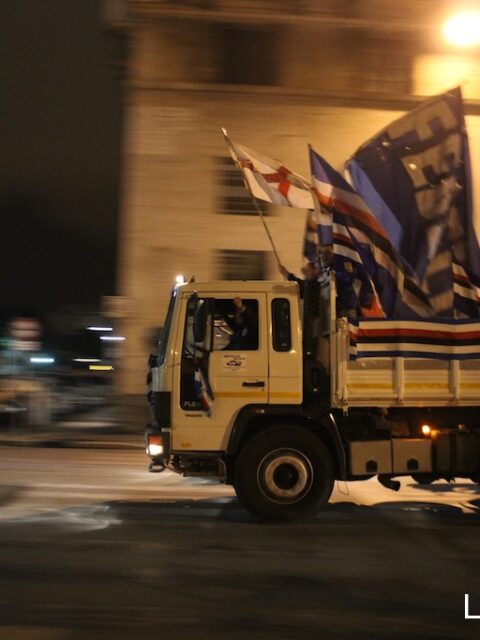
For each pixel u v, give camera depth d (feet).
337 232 28.14
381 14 65.05
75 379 135.74
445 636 16.10
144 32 65.31
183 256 65.62
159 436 27.25
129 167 65.62
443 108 29.58
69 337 170.19
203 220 65.72
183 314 27.73
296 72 65.87
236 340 27.58
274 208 66.13
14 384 83.76
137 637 15.75
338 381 26.99
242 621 16.80
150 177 65.62
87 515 28.53
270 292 27.86
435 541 24.72
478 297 28.50
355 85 65.82
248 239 65.98
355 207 28.40
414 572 20.94
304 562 21.91
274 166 34.30
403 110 65.62
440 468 27.84
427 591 19.19
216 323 27.66
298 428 27.45
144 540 24.41
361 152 29.07
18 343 61.82
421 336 27.50
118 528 26.18
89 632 15.99
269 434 27.30
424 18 64.95
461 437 27.96
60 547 23.31
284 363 27.48
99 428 65.67
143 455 50.34
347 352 27.04
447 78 65.62
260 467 27.17
